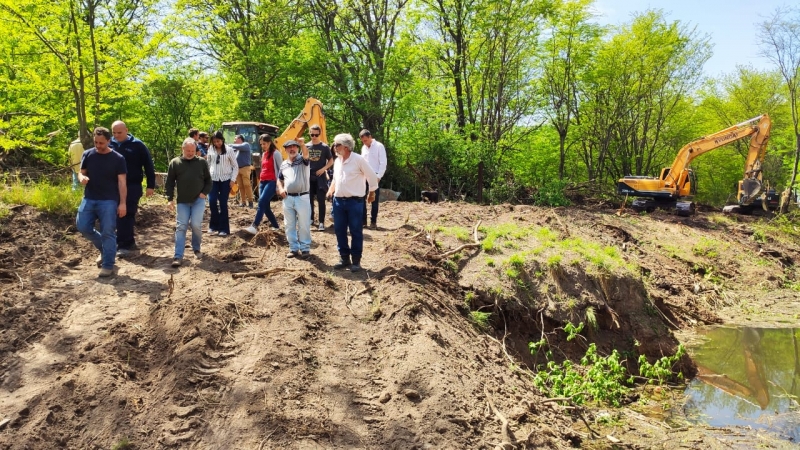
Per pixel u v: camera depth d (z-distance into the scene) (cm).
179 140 2005
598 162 3092
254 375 533
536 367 785
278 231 934
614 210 2033
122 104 1669
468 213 1310
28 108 1291
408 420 529
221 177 916
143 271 741
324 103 2295
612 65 2742
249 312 629
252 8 2328
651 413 710
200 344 555
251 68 2305
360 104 2242
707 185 3781
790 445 622
